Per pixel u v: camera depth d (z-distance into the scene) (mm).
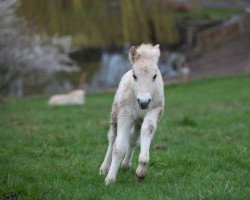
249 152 9352
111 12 37844
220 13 56906
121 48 45781
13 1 26609
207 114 16594
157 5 41031
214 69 39656
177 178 7664
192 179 7484
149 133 7156
